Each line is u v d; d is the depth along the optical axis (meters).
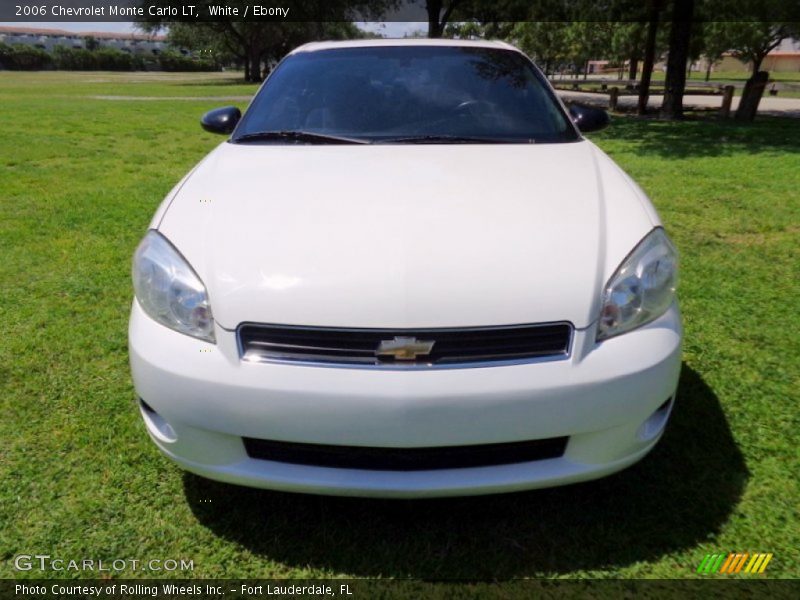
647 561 1.77
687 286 3.62
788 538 1.83
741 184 6.24
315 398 1.58
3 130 10.50
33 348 3.00
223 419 1.66
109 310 3.45
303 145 2.51
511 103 2.75
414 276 1.65
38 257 4.24
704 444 2.24
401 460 1.67
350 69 2.93
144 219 5.15
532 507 1.99
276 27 35.59
